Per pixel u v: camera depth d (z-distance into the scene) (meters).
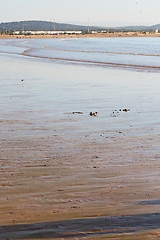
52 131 9.77
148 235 4.21
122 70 29.61
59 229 4.39
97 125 10.48
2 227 4.46
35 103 14.23
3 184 5.92
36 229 4.40
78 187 5.76
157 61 39.66
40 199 5.30
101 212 4.85
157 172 6.43
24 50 67.75
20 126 10.37
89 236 4.21
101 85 19.81
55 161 7.18
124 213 4.80
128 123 10.74
